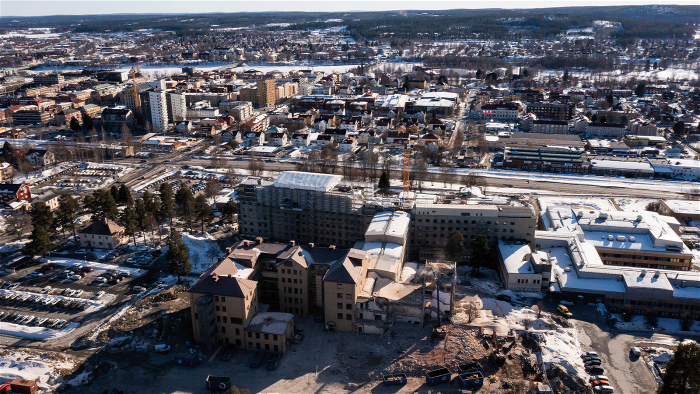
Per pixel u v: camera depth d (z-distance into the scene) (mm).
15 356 163125
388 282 188375
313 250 194500
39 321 184250
